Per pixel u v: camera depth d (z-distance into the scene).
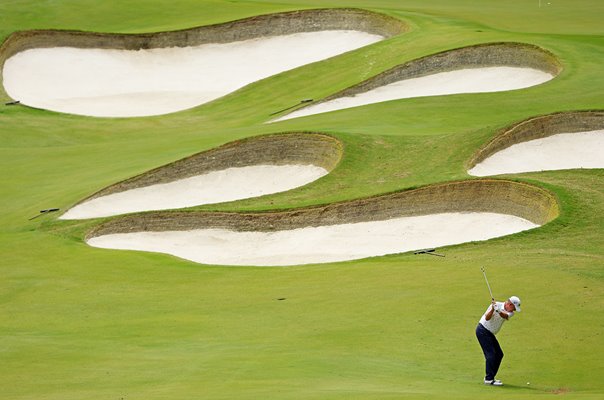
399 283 111.38
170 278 132.12
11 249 158.25
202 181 190.00
